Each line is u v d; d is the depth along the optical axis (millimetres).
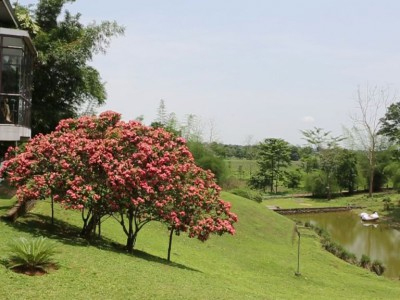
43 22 27266
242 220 32500
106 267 10820
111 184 13039
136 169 13344
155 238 21344
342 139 78938
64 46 25734
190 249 21625
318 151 79750
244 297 11719
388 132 70625
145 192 13680
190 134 62125
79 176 12945
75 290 8641
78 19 27688
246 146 112500
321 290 18531
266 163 76375
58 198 12992
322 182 68125
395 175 65375
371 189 67938
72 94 27812
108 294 8812
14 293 7863
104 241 15508
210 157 51969
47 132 26938
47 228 14312
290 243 30328
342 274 23125
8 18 20625
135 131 14383
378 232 42219
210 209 15625
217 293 11250
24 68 18328
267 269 21438
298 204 59562
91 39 26422
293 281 19609
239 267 20578
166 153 14242
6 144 20578
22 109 18234
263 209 39000
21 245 9531
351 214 54281
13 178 13359
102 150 13289
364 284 21156
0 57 17062
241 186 56750
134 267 11797
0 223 12883
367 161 72688
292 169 84750
